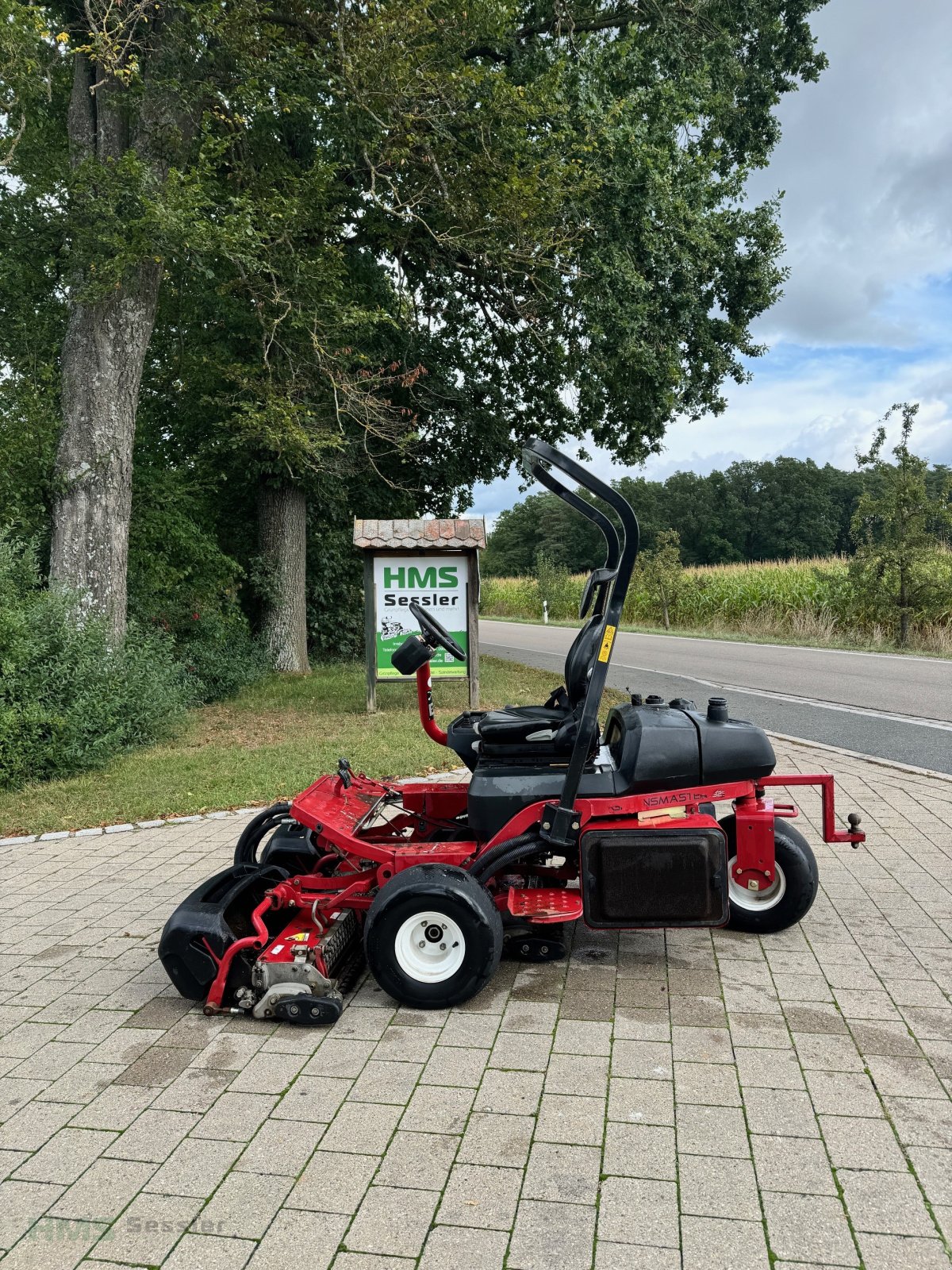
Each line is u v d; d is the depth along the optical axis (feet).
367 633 42.09
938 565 70.33
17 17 31.83
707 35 54.65
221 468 55.88
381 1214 9.00
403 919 13.30
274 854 16.75
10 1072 12.10
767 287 57.88
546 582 139.85
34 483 38.50
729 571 109.40
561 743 14.66
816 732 35.76
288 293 42.45
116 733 32.04
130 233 36.58
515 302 52.08
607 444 64.64
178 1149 10.23
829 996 13.50
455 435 63.05
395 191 44.39
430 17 41.68
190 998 13.93
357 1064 12.03
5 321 40.73
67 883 20.06
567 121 47.06
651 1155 9.81
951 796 25.14
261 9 38.32
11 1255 8.60
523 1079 11.49
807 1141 9.96
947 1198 9.00
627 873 13.71
